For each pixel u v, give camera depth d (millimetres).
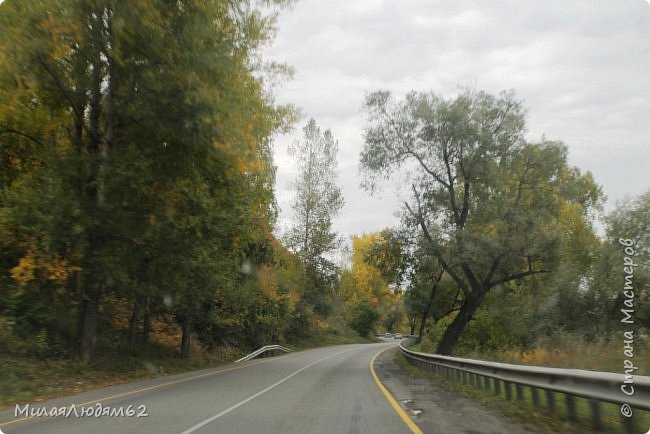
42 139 17438
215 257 21922
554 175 26234
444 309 35438
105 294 19906
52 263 15719
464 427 8703
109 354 20062
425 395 13305
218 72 16297
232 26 17844
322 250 53594
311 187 53938
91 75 16281
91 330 17906
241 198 20422
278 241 45906
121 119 17781
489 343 32625
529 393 13211
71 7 14031
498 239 25047
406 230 27984
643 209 24703
